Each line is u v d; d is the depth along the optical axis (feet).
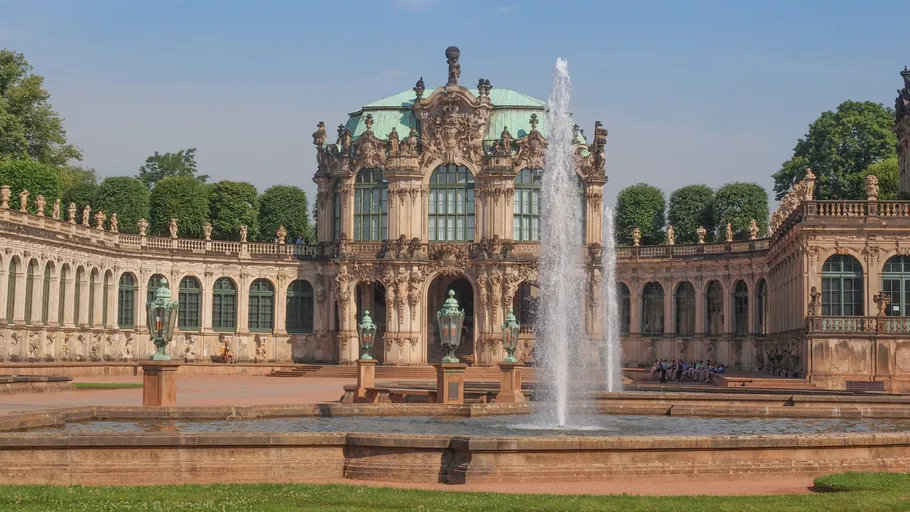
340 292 405.59
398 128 418.31
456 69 410.72
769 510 96.22
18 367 292.61
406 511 94.48
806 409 171.22
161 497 99.55
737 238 469.98
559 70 275.80
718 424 160.76
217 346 404.57
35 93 469.57
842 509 96.58
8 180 403.13
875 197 295.89
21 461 107.76
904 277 292.61
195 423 151.02
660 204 487.20
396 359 398.42
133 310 390.01
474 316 401.49
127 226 456.86
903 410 168.45
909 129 333.42
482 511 94.48
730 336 387.34
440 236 407.23
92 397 223.71
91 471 108.99
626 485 110.52
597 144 406.21
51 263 339.36
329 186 416.87
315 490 104.58
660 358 404.16
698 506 98.02
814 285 294.05
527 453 111.75
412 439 113.19
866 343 278.87
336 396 245.24
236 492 102.94
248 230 485.97
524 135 408.67
